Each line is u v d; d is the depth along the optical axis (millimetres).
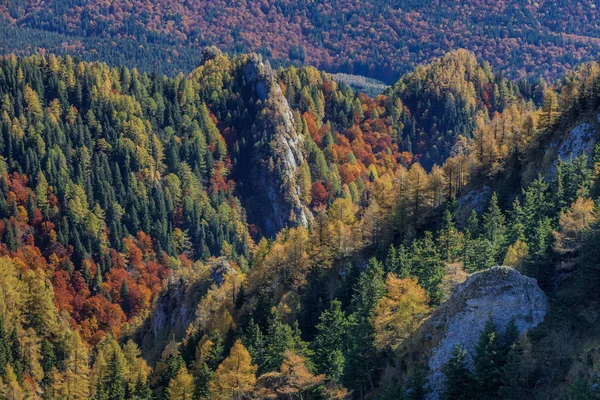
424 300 97562
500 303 85125
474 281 87812
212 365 119875
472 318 85375
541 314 83125
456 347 80625
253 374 99812
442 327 87562
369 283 106938
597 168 113438
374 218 138500
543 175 131625
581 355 76188
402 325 93125
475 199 139250
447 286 103125
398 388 80750
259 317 128250
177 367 124438
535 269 92688
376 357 92062
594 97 131750
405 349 90375
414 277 106500
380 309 96312
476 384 77812
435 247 116750
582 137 128875
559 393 74750
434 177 140375
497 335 80188
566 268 91438
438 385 82938
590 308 82500
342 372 93438
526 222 114688
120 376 135875
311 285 128875
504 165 141250
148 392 126375
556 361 77938
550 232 99812
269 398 94750
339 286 128500
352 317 104250
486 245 112312
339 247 137000
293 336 110812
